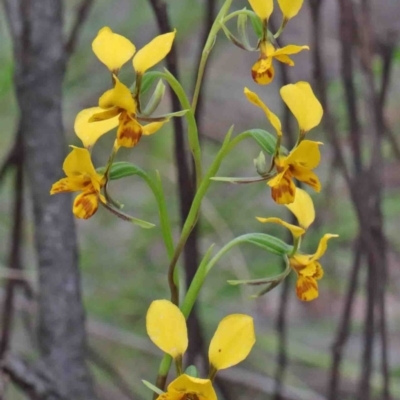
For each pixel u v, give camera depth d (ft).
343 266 2.01
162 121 1.05
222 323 1.05
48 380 1.38
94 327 1.81
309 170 1.04
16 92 1.38
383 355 1.49
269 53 1.05
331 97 1.75
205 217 1.83
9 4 1.37
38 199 1.38
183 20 1.96
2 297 1.74
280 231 1.94
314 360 1.80
